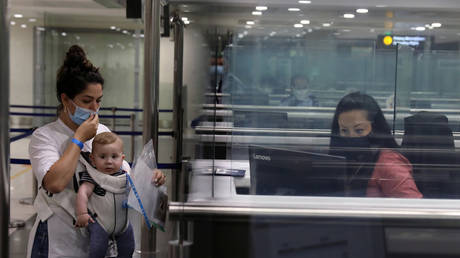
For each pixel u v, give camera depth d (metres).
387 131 2.12
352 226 2.10
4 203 1.48
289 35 2.15
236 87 2.22
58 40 12.04
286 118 2.18
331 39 2.13
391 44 2.08
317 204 2.13
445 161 2.09
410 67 2.08
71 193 2.14
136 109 11.62
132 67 11.97
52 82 12.31
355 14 2.08
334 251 2.11
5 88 1.43
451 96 2.04
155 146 2.86
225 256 2.20
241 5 2.18
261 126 2.21
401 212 2.06
